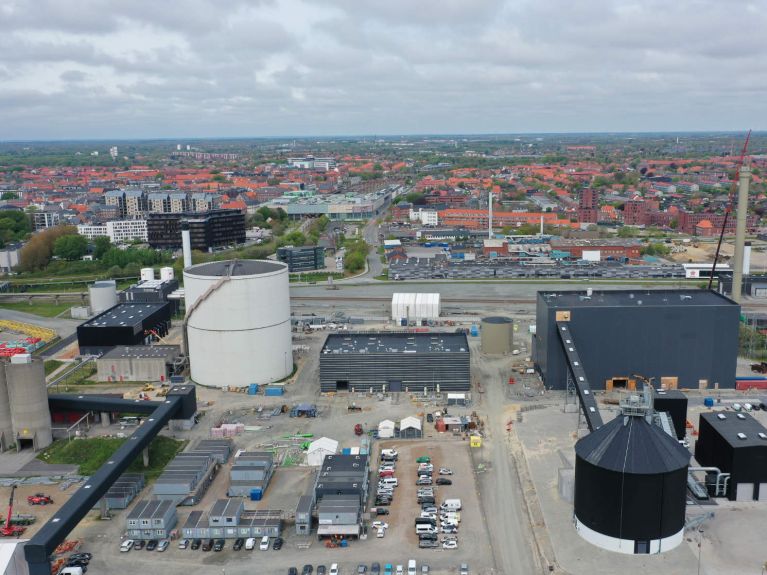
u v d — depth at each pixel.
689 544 122.62
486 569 116.31
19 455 163.25
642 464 118.88
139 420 181.75
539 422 177.12
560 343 197.12
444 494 141.38
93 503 124.62
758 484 136.25
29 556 109.75
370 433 171.62
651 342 196.88
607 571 115.06
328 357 199.88
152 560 120.44
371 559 119.75
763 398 190.88
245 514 131.00
